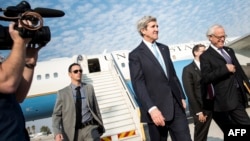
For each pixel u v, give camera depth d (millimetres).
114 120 9852
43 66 15039
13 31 1309
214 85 3814
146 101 3154
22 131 1498
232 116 3748
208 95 4109
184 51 16391
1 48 1417
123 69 15844
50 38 1533
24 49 1349
